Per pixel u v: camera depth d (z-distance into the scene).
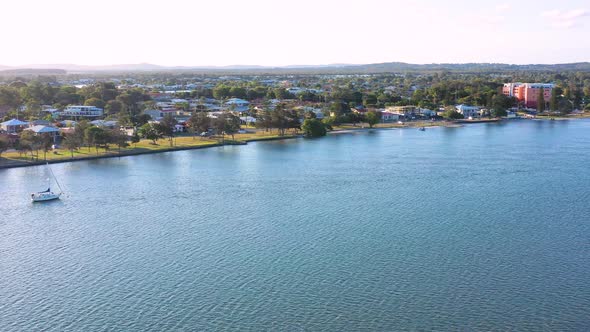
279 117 198.50
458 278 67.12
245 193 110.00
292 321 57.91
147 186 116.38
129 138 173.38
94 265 73.44
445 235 82.38
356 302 61.62
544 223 87.81
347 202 102.25
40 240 83.50
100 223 91.38
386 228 86.19
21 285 67.62
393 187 114.12
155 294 64.62
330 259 73.69
